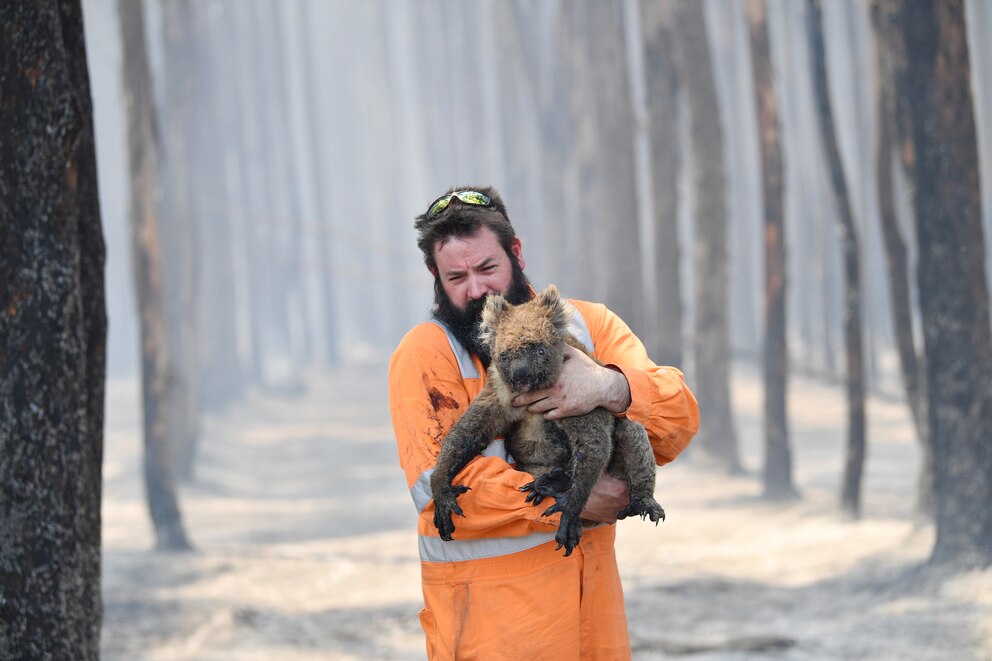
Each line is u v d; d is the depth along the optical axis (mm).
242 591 16969
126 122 24109
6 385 5500
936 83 14406
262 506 30812
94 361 6391
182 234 39312
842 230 21562
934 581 14008
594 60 39281
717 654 12016
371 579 17906
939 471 14719
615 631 4664
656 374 4652
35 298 5535
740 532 21109
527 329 4324
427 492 4402
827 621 13469
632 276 35938
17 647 5477
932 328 14703
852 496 21312
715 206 30172
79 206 6289
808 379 48906
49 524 5539
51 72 5594
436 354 4629
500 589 4426
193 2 47844
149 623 14516
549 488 4277
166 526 21672
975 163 14469
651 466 4434
